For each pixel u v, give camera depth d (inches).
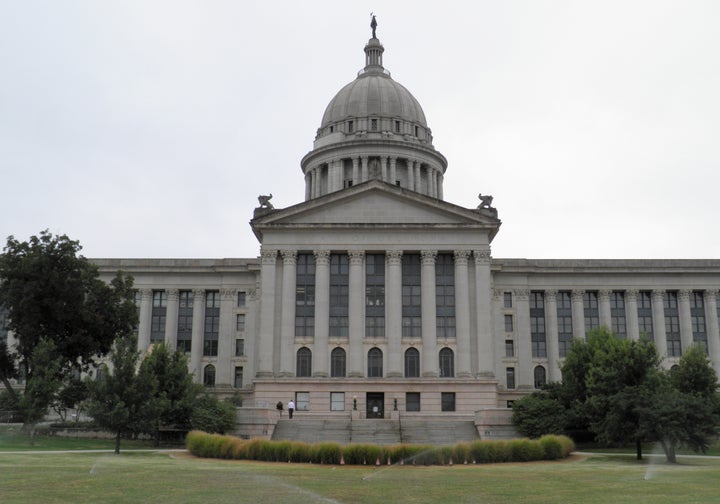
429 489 1132.5
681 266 3831.2
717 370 3730.3
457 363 3110.2
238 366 3722.9
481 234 3233.3
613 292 3858.3
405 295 3218.5
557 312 3836.1
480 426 2524.6
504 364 3732.8
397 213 3265.3
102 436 2422.5
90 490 1037.2
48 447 2075.5
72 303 2640.3
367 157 4335.6
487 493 1088.2
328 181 4392.2
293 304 3176.7
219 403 2461.9
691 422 1873.8
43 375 2282.2
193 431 1995.6
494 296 3804.1
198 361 3713.1
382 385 3058.6
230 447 1817.2
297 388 3061.0
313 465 1678.2
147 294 3789.4
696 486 1200.8
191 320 3794.3
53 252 2647.6
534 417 2468.0
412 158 4387.3
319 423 2655.0
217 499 970.7
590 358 2522.1
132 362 2003.0
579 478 1337.4
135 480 1176.2
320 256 3213.6
